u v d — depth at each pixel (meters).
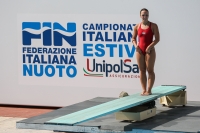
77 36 33.38
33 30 34.12
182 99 28.83
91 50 33.22
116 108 23.62
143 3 31.95
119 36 32.56
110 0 32.53
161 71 32.12
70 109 27.84
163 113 26.94
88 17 33.03
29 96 34.78
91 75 33.38
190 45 31.47
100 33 32.94
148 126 23.69
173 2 31.50
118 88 32.97
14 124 29.88
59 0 33.44
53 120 22.95
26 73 34.62
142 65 26.38
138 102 24.67
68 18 33.41
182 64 31.73
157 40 25.83
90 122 24.75
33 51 34.31
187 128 23.09
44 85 34.41
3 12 34.50
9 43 34.69
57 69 34.00
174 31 31.64
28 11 34.06
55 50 33.88
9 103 35.25
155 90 28.17
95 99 30.84
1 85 35.22
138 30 26.17
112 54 32.84
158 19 31.86
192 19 31.27
